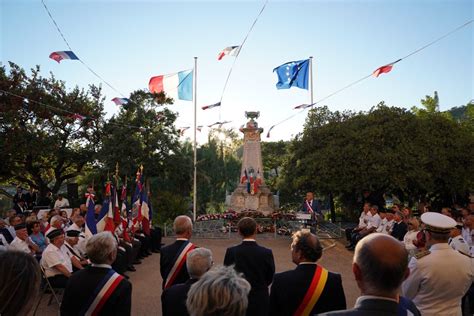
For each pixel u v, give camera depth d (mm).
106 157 24781
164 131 26688
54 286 7418
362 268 2193
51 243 7543
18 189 23188
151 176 26766
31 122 25469
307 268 3740
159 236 15102
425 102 34844
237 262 4887
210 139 31312
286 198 29828
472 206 12203
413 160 18953
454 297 3807
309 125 23047
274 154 44500
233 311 2072
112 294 3738
